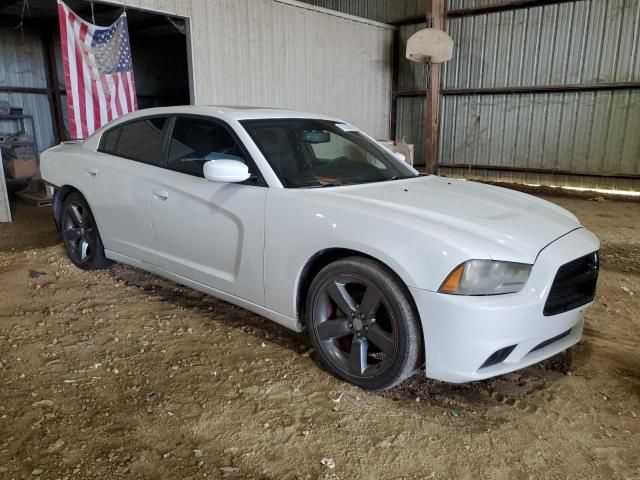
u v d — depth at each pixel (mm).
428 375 2488
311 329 2916
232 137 3322
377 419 2533
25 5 9453
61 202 4742
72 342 3285
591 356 3230
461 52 11891
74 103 7188
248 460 2227
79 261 4586
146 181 3723
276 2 9242
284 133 3438
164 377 2883
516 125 11367
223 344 3287
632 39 9680
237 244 3164
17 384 2793
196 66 8133
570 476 2170
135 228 3877
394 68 12750
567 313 2602
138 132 4023
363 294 2783
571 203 9344
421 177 3719
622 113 9992
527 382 2912
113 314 3723
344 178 3373
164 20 10805
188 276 3553
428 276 2391
